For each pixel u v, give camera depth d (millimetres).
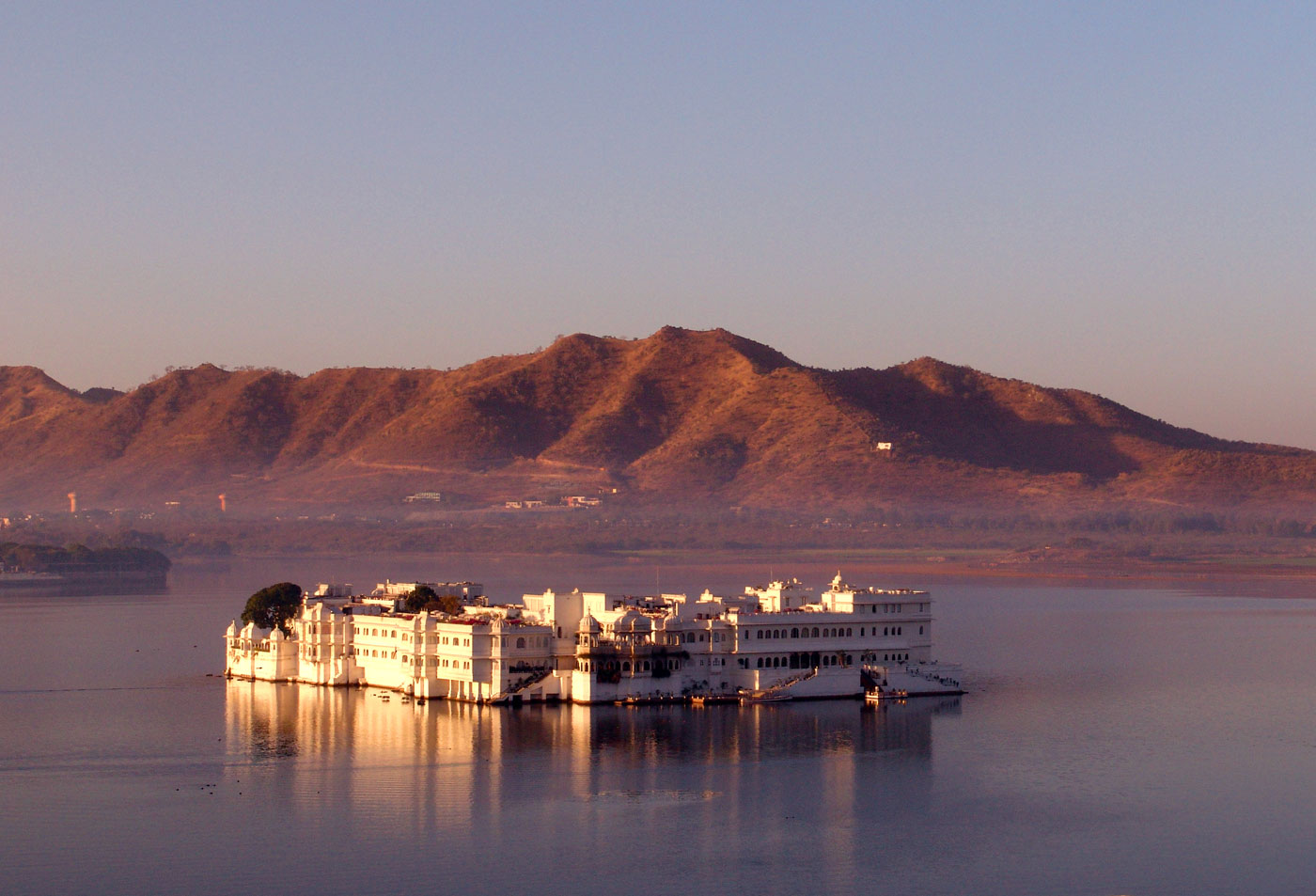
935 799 199750
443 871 168625
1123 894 164250
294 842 178375
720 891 163250
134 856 173750
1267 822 190750
